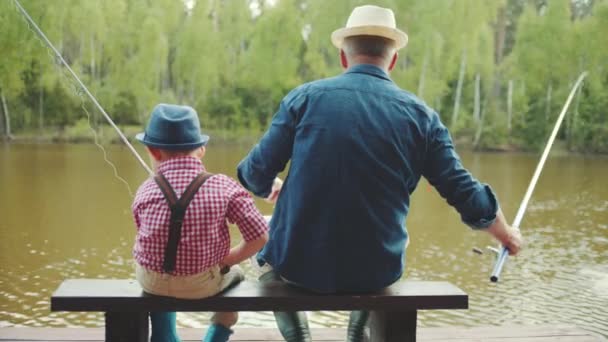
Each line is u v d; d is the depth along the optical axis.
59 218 9.29
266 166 1.94
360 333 2.17
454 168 1.91
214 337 2.11
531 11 31.03
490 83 31.38
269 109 32.75
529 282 6.23
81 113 28.23
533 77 30.03
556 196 12.88
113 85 30.31
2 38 26.64
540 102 29.92
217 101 32.34
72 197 11.37
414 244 7.96
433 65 30.88
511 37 36.78
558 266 6.90
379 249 1.86
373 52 1.96
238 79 32.62
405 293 1.91
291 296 1.88
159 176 1.85
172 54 32.97
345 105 1.86
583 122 28.47
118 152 21.31
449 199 1.93
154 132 1.87
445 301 1.91
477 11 30.67
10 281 5.94
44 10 27.17
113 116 30.08
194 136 1.88
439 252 7.52
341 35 2.01
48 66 27.09
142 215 1.83
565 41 29.77
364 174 1.83
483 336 2.92
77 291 1.88
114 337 1.90
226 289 1.92
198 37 31.58
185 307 1.87
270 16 32.09
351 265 1.86
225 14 32.75
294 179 1.87
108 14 30.00
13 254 7.06
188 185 1.82
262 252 2.01
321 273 1.86
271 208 10.46
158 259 1.80
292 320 2.09
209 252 1.81
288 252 1.88
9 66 26.94
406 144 1.87
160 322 2.05
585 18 31.19
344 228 1.84
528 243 8.17
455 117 30.91
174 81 33.53
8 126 27.64
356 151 1.83
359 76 1.93
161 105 1.92
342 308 1.89
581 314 5.25
